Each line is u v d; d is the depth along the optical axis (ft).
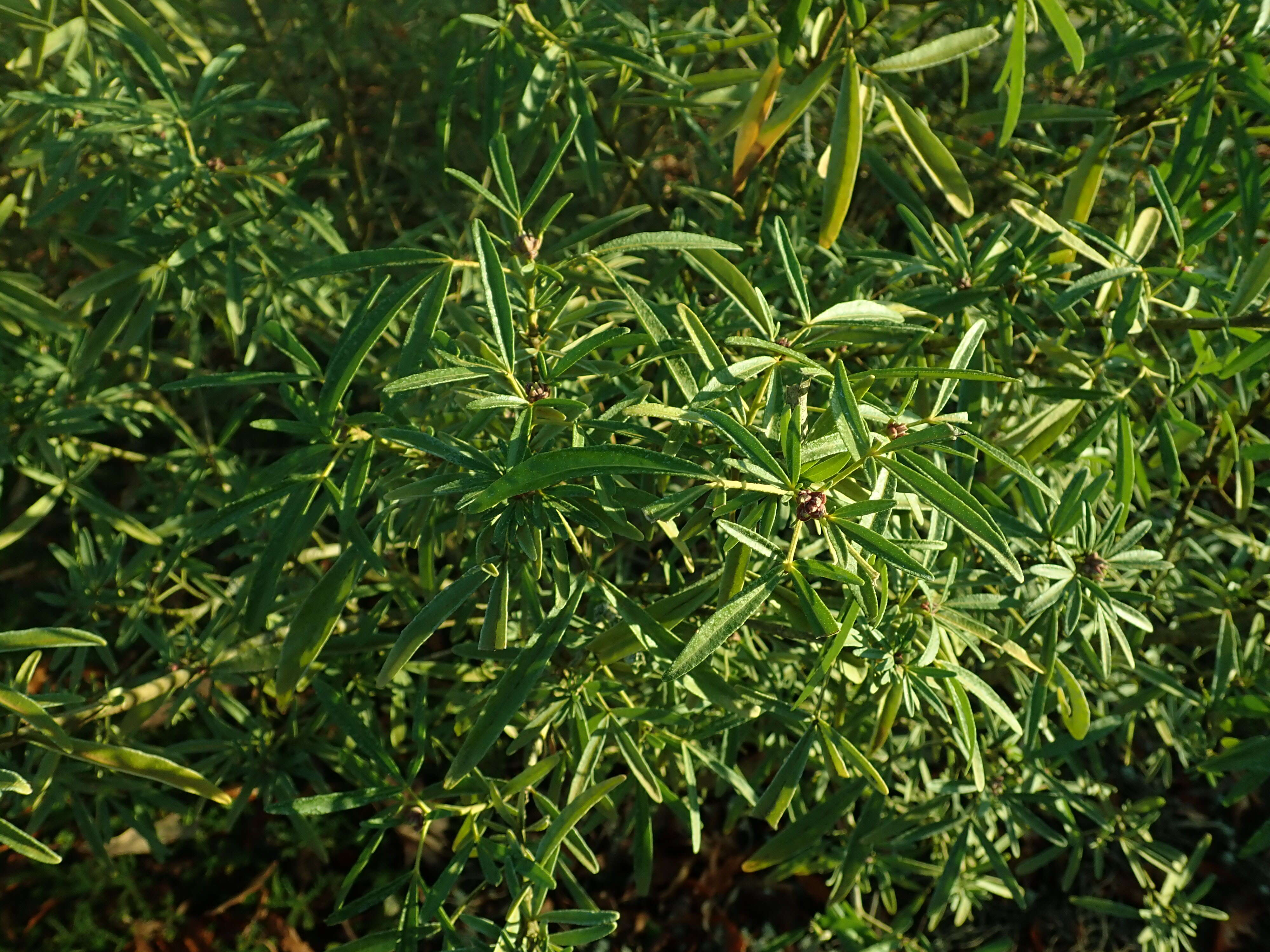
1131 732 1.29
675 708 1.24
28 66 1.32
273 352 2.02
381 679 0.82
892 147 1.42
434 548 1.12
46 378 1.51
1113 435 1.29
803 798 1.54
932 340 1.11
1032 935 1.83
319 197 1.99
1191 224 1.23
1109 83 1.24
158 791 1.32
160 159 1.35
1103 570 0.98
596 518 0.82
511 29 1.48
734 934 1.84
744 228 1.47
